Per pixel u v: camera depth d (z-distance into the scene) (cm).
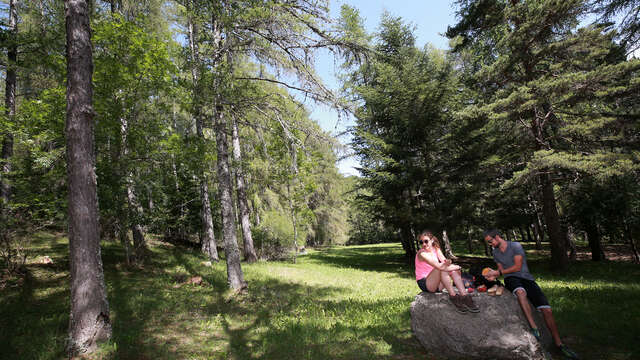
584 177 1261
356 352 467
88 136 523
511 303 427
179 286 941
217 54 973
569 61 1244
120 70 973
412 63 1709
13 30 1109
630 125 1111
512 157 1407
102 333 490
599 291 802
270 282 1120
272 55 983
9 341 475
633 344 437
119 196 1023
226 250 942
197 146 1120
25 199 869
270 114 1024
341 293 969
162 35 1323
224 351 492
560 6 1117
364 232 5619
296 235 2023
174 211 1852
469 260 1923
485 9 1358
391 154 1770
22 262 873
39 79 1318
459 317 431
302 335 550
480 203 1767
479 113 1245
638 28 1141
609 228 1595
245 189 1936
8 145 1066
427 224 1609
